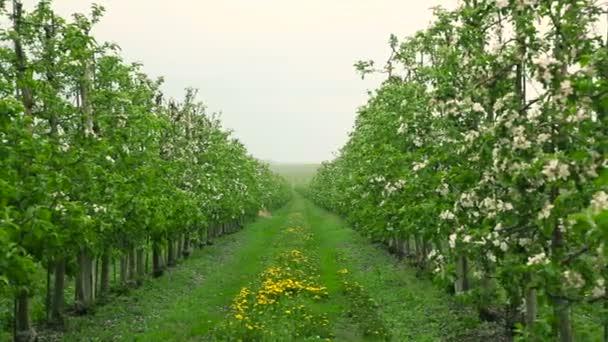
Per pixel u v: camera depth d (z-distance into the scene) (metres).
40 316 15.80
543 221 7.33
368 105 22.81
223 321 15.09
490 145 8.44
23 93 12.60
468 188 10.05
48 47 13.20
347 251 31.52
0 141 8.84
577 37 7.64
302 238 36.41
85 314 16.89
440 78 11.11
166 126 21.88
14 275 6.73
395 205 17.88
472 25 10.49
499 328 13.12
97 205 12.62
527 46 8.36
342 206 42.25
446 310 15.53
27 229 7.30
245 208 48.97
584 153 6.31
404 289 19.19
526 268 7.27
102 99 16.23
